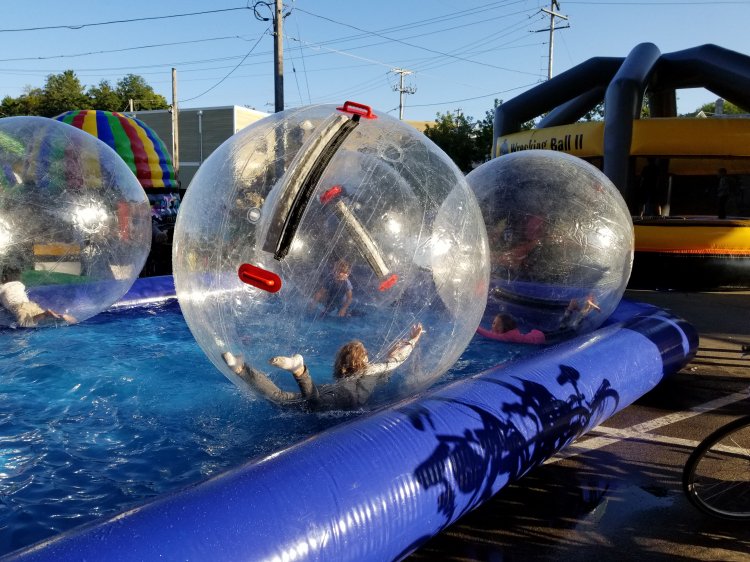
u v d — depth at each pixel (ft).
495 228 19.49
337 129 12.80
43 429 14.03
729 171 53.98
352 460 9.24
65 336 20.83
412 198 12.60
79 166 19.31
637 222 37.40
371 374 12.76
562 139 43.62
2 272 18.81
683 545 10.79
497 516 11.58
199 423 14.37
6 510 10.83
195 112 117.50
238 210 12.33
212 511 7.78
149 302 25.79
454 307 13.28
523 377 13.30
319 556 7.97
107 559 6.92
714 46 42.37
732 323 27.91
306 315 12.16
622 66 40.65
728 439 11.84
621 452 14.33
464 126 113.70
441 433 10.50
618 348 16.38
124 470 12.30
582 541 10.86
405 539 9.20
